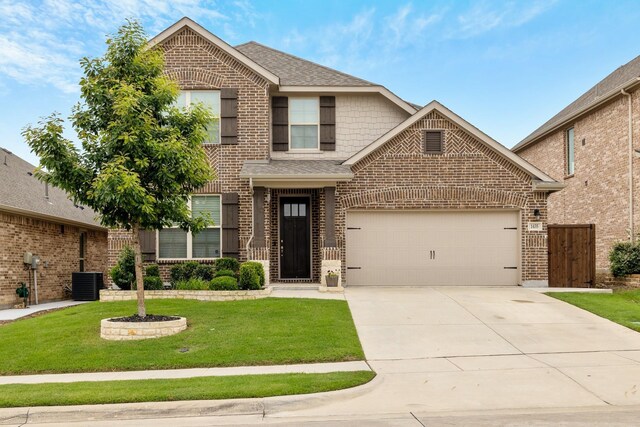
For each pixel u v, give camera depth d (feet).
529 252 52.19
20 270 55.42
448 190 52.34
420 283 52.75
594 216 67.36
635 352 29.60
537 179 52.95
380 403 21.95
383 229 53.11
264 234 49.65
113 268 47.19
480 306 41.55
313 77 57.31
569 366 26.99
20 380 25.81
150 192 34.12
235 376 25.18
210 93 52.75
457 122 52.29
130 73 34.45
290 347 29.99
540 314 38.93
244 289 44.96
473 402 21.86
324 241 49.78
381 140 52.01
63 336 33.50
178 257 51.19
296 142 56.03
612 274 54.39
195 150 35.42
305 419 20.22
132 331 32.65
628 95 59.47
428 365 27.53
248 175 47.34
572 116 70.54
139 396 21.97
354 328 34.47
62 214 65.36
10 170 65.51
